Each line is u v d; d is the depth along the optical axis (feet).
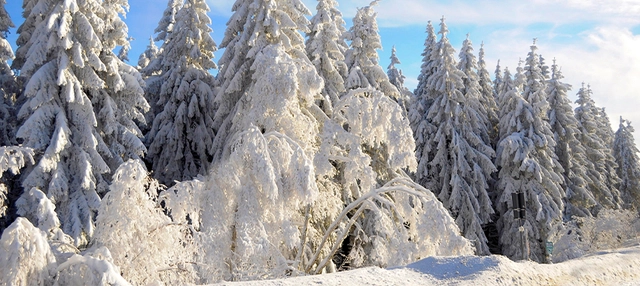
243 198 37.17
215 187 37.50
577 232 87.71
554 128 115.85
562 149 114.52
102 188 55.21
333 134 45.96
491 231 97.66
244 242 34.68
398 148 44.21
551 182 89.30
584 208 114.21
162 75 85.56
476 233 81.51
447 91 87.66
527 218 86.12
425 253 38.65
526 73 99.50
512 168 92.12
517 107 93.30
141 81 63.05
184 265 28.76
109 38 59.72
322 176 47.16
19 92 65.67
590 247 78.54
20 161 41.29
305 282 22.56
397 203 43.34
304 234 43.73
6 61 63.41
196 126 73.77
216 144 57.93
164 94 77.36
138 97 60.39
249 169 38.11
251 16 62.49
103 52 59.11
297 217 47.11
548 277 28.86
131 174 27.25
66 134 52.01
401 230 41.37
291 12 62.64
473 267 27.25
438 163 87.61
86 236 52.01
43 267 18.90
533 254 84.94
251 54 56.44
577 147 120.47
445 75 86.94
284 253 43.86
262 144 37.42
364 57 74.23
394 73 107.86
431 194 41.16
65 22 52.29
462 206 82.17
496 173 99.35
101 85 55.11
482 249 80.89
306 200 36.94
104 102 58.23
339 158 45.42
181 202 33.88
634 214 96.27
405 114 90.02
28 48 57.98
